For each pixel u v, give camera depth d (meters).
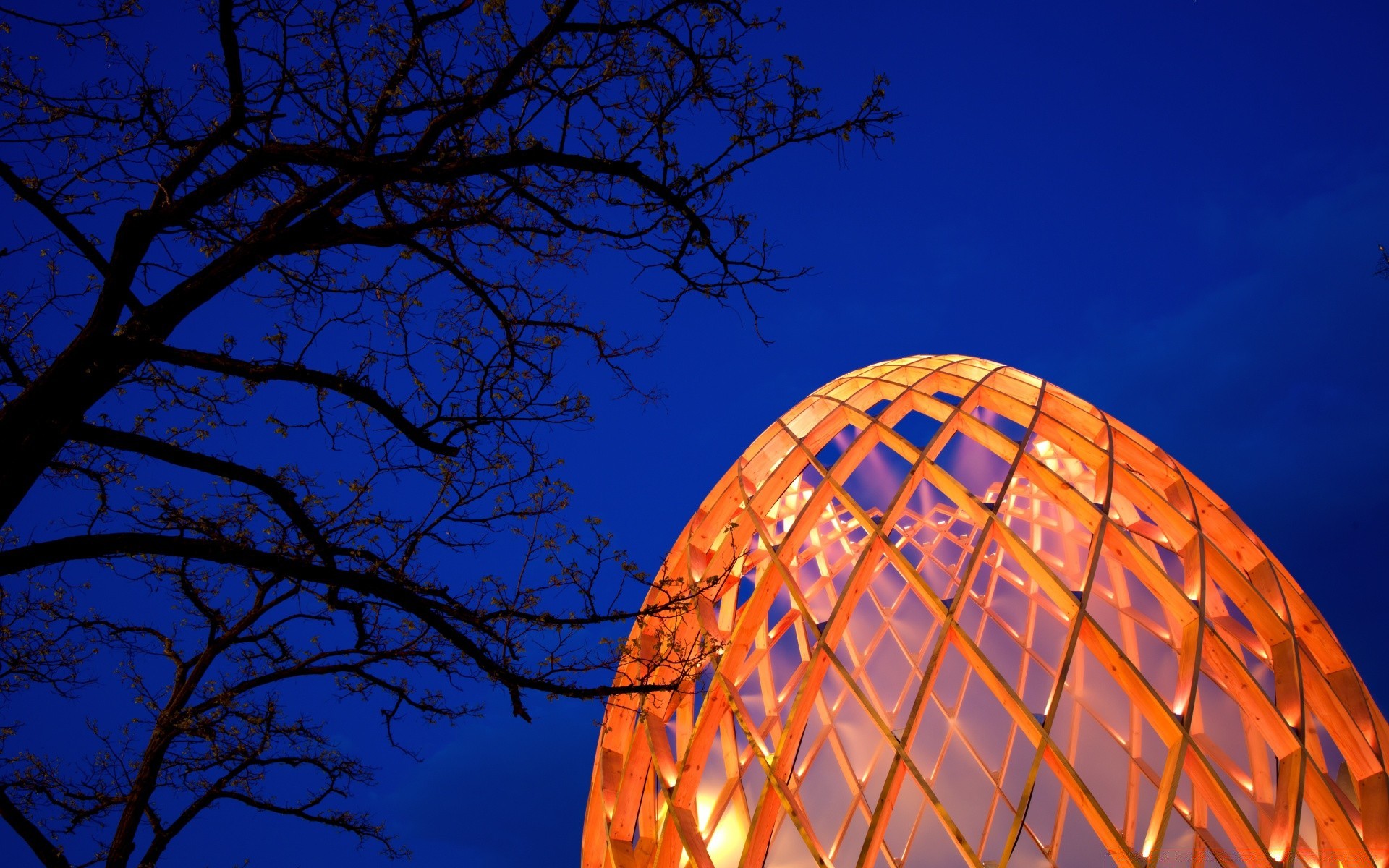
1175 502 23.55
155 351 8.16
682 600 10.16
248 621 14.63
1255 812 20.95
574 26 8.51
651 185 8.76
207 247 9.00
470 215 9.27
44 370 8.50
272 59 8.38
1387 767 19.91
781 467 24.86
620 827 20.80
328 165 8.11
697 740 19.47
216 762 13.89
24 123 8.23
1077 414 25.48
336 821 15.26
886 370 28.52
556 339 9.64
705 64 8.82
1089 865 23.98
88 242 7.74
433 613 8.78
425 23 8.65
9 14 7.74
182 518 9.66
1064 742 26.19
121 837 12.33
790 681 28.38
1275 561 23.48
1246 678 18.41
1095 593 27.36
